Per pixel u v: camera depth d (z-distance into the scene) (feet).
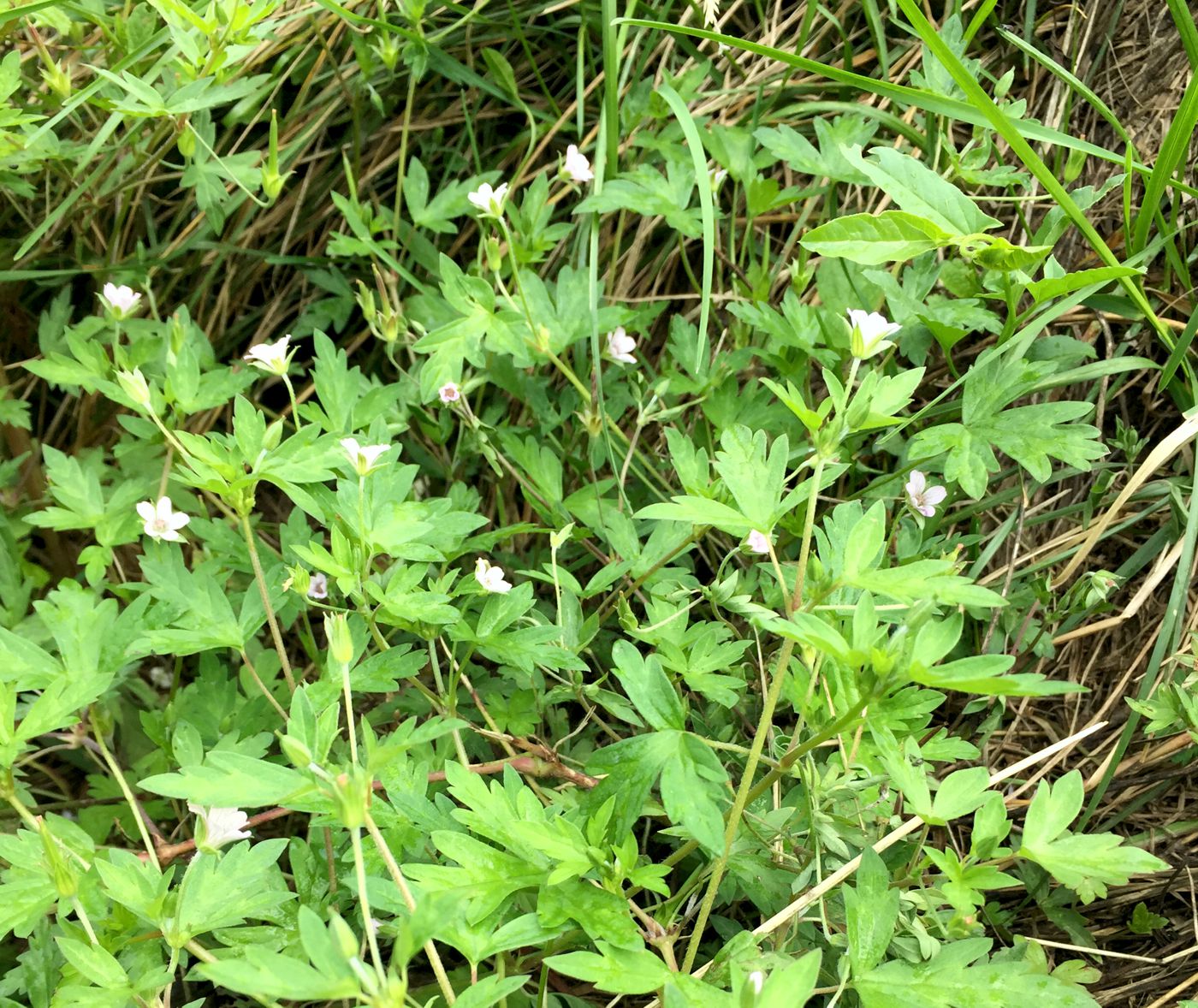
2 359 1.49
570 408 1.34
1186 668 1.18
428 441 1.43
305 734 0.86
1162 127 1.35
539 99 1.57
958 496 1.33
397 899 0.87
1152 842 1.17
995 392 1.18
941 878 1.07
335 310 1.50
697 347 1.28
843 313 1.31
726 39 1.22
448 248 1.56
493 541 1.17
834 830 0.96
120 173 1.39
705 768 0.91
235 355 1.56
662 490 1.35
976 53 1.45
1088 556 1.29
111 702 1.23
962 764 1.24
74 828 1.04
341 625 0.88
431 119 1.57
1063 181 1.32
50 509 1.19
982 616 1.20
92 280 1.50
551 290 1.50
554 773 1.10
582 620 1.16
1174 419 1.29
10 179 1.33
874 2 1.40
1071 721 1.25
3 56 1.38
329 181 1.55
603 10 1.31
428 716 1.17
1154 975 1.13
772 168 1.51
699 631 1.10
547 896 0.89
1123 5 1.38
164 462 1.26
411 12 1.37
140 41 1.30
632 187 1.33
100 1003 0.88
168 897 0.91
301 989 0.76
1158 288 1.30
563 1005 1.10
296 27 1.44
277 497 1.50
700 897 1.08
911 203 1.13
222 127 1.52
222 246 1.46
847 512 1.00
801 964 0.81
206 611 1.06
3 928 0.91
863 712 0.94
